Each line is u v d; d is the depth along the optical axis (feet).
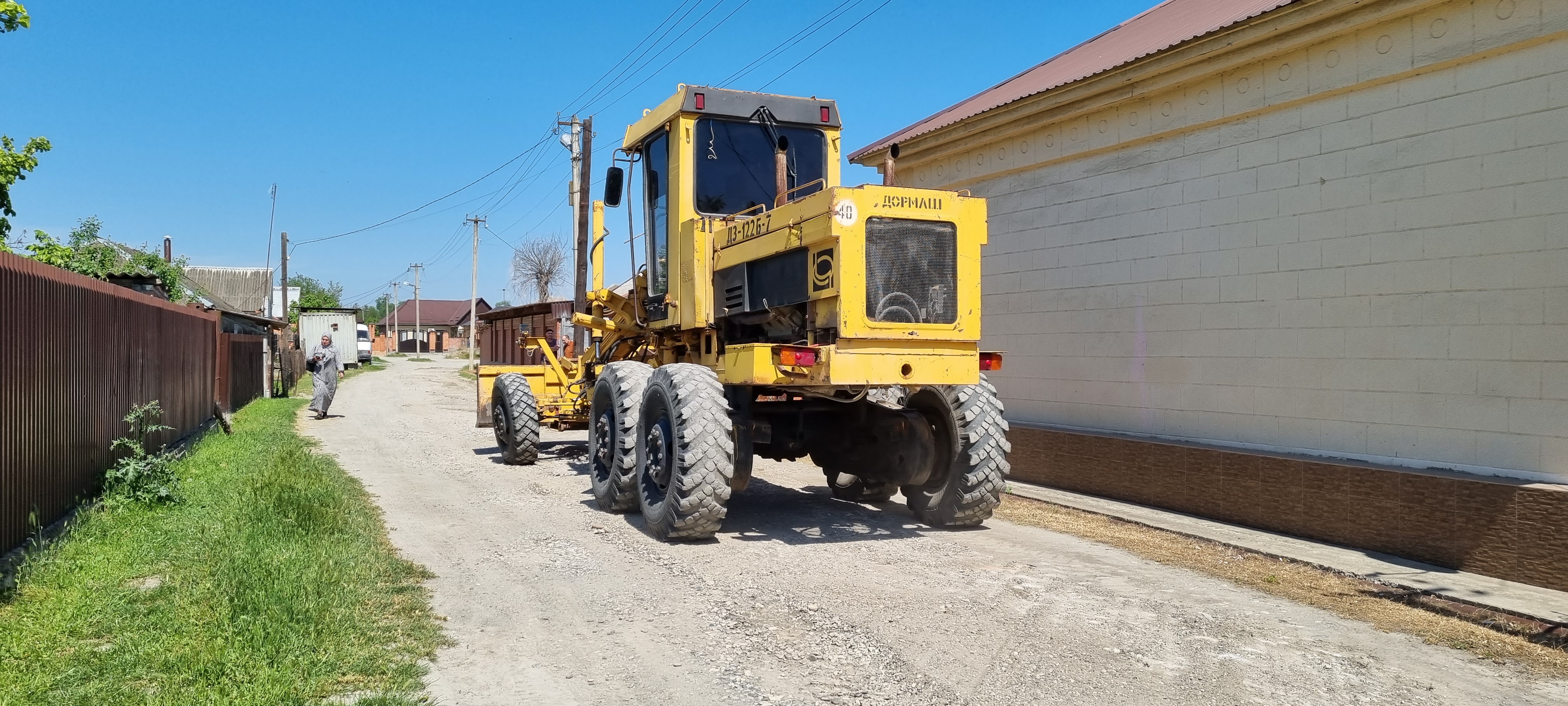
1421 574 18.40
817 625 15.30
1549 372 18.43
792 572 18.74
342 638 13.53
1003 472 22.47
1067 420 30.58
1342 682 13.03
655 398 22.75
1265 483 22.81
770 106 25.26
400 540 21.38
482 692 12.28
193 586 15.78
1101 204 29.22
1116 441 27.25
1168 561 19.93
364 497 26.76
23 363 18.45
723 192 24.95
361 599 15.60
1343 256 22.29
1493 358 19.34
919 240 20.33
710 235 24.07
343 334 145.89
